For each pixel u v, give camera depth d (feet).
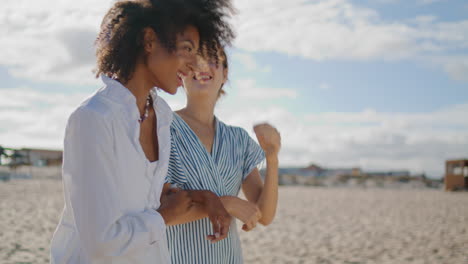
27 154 72.43
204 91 6.15
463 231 29.07
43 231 23.56
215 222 5.22
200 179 5.81
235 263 6.09
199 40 4.56
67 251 4.15
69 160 3.91
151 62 4.34
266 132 6.42
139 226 3.97
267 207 6.48
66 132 3.94
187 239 5.63
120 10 4.39
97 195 3.79
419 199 58.44
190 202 5.23
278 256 20.44
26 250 18.70
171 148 5.75
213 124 6.51
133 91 4.46
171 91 4.53
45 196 42.34
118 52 4.33
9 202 36.45
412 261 20.04
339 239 25.34
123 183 4.00
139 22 4.27
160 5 4.29
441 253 21.79
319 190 79.82
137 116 4.21
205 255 5.69
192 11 4.37
